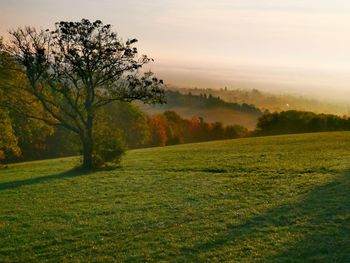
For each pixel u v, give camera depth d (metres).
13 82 52.19
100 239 21.98
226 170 40.78
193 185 34.28
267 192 29.42
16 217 27.78
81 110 52.28
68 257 19.83
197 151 61.16
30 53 47.69
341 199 25.19
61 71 48.81
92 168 48.09
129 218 25.45
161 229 22.81
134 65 49.47
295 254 17.83
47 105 52.62
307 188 29.31
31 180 43.34
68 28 47.34
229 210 25.42
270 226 21.64
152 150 70.25
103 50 48.00
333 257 17.17
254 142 68.69
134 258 19.03
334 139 61.38
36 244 21.92
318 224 21.14
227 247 19.30
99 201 30.89
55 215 27.62
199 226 22.70
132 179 39.34
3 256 20.55
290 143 61.53
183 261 18.23
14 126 68.81
